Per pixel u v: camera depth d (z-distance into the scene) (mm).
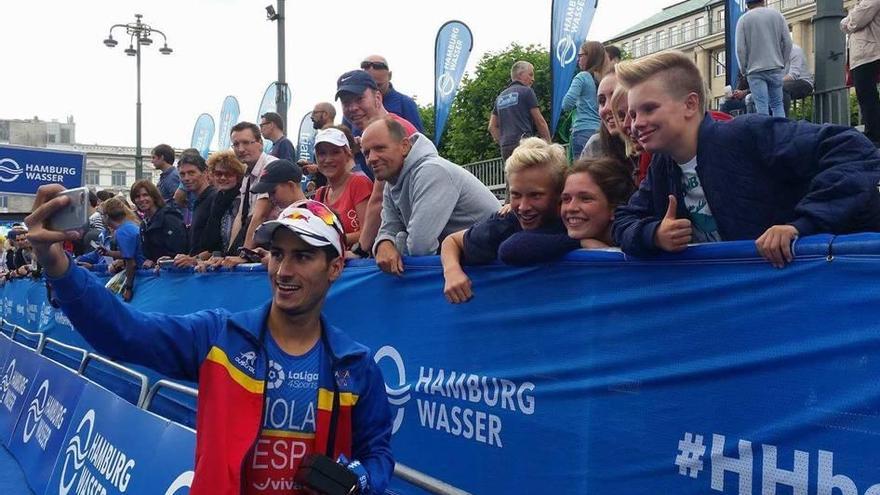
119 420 4105
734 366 2070
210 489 1842
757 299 2021
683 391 2211
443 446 3146
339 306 3906
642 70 2197
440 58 9133
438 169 3443
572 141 5570
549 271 2693
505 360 2865
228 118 15336
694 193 2281
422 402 3285
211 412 1903
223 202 5918
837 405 1835
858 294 1796
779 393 1967
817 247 1872
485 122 24203
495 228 2916
